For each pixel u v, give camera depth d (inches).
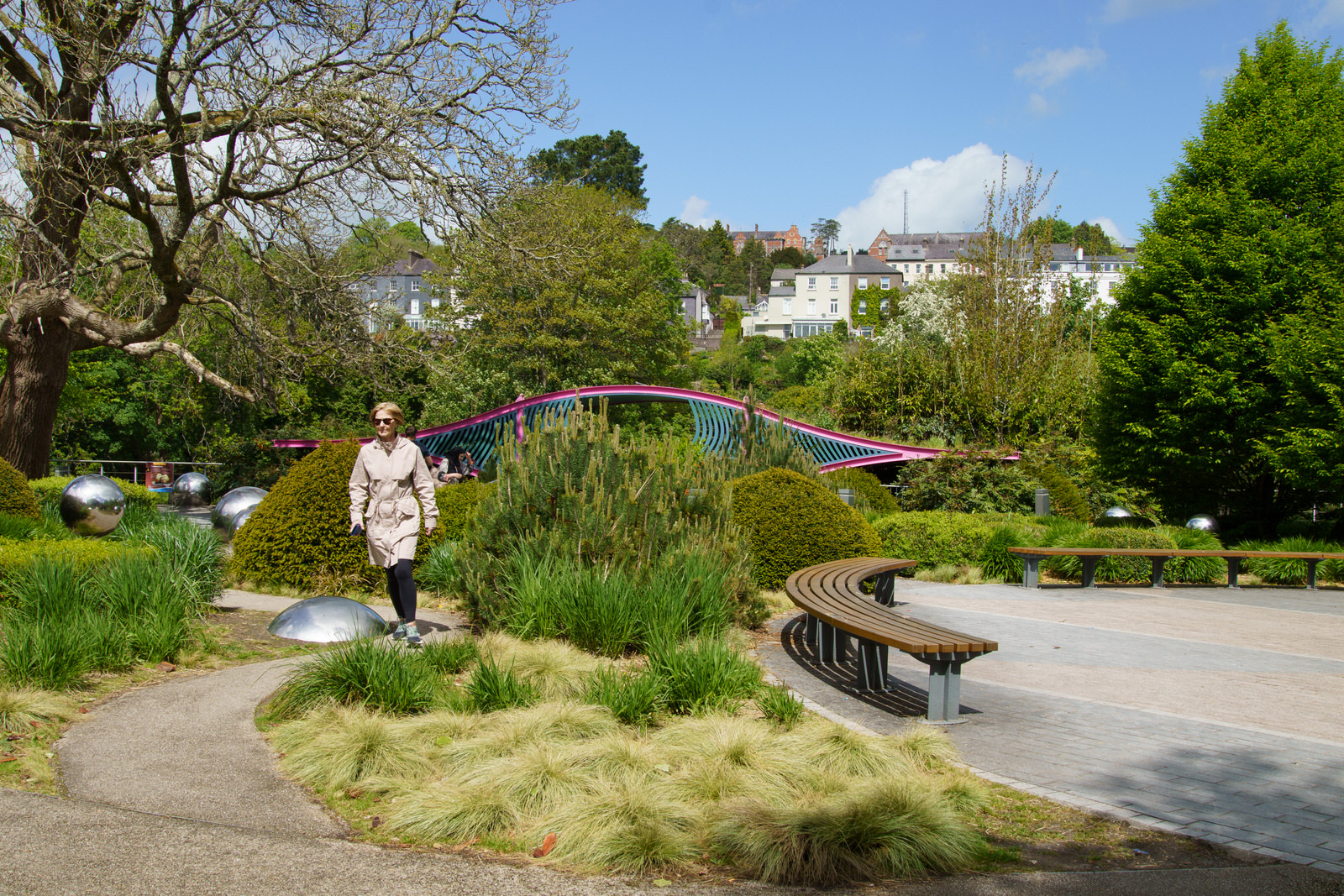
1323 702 239.8
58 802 141.0
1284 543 576.4
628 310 1390.3
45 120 534.0
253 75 560.4
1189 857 135.0
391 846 133.3
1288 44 836.0
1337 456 651.5
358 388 1154.0
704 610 273.6
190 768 162.4
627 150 3065.9
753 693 220.7
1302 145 780.0
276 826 137.9
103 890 112.2
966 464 697.6
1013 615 387.5
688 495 333.4
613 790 149.9
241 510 525.0
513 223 655.8
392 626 283.0
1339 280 728.3
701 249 5679.1
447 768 163.9
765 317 4052.7
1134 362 785.6
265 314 712.4
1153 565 508.7
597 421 329.7
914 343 1141.1
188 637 251.4
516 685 203.8
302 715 191.0
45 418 629.6
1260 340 733.3
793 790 155.2
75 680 212.4
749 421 501.4
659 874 128.1
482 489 341.4
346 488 358.3
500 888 120.1
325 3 580.1
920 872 129.1
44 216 582.6
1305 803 159.3
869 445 890.7
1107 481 831.1
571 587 267.3
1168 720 217.3
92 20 530.6
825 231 7298.2
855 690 242.2
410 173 571.8
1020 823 148.8
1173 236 805.9
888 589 403.2
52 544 298.4
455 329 1230.3
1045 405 968.9
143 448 1556.3
